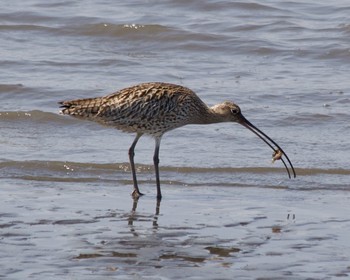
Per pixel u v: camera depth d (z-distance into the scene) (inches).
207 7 1472.7
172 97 853.8
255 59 1278.3
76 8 1467.8
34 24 1398.9
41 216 749.3
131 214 762.8
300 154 938.7
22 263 642.8
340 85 1163.3
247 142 981.8
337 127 1026.1
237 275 625.6
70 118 1037.2
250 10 1462.8
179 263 647.8
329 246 684.1
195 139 988.6
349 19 1405.0
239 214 765.9
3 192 815.7
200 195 824.9
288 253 668.7
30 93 1133.1
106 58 1268.5
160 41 1346.0
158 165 844.0
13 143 967.6
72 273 625.6
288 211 774.5
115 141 981.2
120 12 1451.8
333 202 802.8
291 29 1376.7
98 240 693.3
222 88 1152.2
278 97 1119.0
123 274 625.0
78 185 848.3
